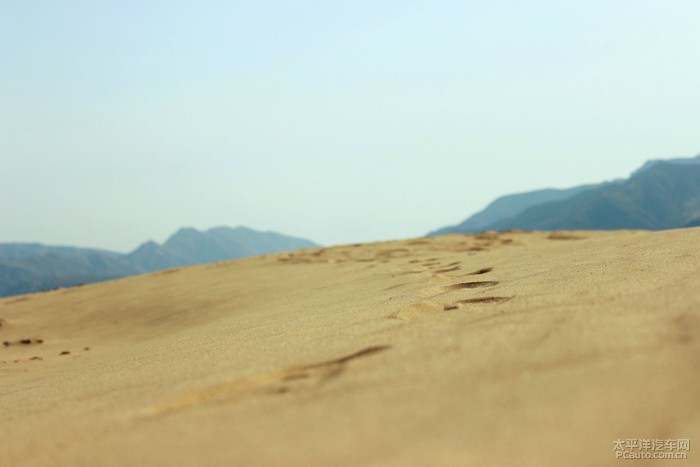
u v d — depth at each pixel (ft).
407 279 24.80
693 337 6.87
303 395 6.97
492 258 27.81
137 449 6.05
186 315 32.60
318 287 30.07
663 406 5.44
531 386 6.20
